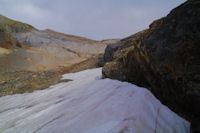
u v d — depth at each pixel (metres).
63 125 2.10
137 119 1.86
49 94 4.70
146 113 2.06
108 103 2.52
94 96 3.21
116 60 5.09
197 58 1.78
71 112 2.58
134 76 3.56
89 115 2.20
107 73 4.82
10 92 5.72
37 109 3.29
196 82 1.76
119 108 2.22
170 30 2.31
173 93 2.18
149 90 2.88
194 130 1.81
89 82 5.03
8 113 3.38
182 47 1.99
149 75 2.80
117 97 2.76
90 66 11.18
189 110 1.95
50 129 2.09
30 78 8.45
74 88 4.73
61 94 4.32
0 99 4.91
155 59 2.48
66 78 7.62
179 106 2.11
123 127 1.70
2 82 7.62
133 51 3.58
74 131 1.85
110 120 1.90
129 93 2.88
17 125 2.58
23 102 4.27
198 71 1.75
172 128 1.86
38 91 5.50
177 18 2.23
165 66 2.23
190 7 2.05
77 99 3.35
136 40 3.36
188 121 1.93
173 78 2.09
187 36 1.96
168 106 2.33
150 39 2.75
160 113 2.15
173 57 2.10
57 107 3.11
